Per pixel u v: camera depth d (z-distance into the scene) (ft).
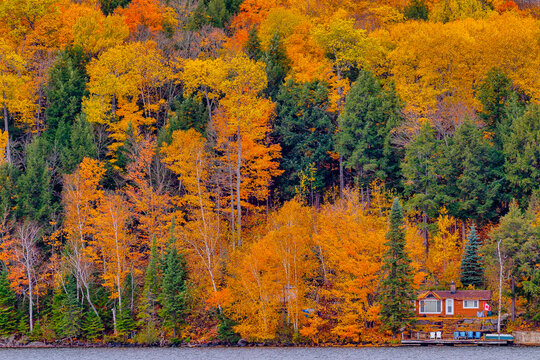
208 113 446.60
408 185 383.24
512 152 376.27
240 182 412.77
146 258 394.52
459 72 453.99
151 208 383.65
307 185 422.41
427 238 378.53
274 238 346.74
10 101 437.58
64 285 355.77
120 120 451.53
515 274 331.98
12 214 381.60
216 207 409.90
